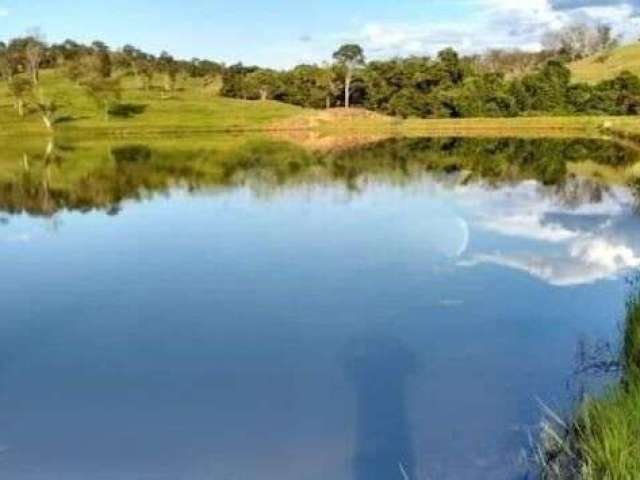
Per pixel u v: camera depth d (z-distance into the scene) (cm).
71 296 1658
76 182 4288
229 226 2584
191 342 1311
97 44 13362
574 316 1405
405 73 11088
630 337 1080
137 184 4116
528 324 1356
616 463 654
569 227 2331
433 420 959
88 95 10638
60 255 2122
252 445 912
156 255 2086
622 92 9619
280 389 1082
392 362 1179
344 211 2873
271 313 1470
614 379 1034
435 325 1366
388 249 2073
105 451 910
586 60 13488
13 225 2745
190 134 9069
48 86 11625
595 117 9312
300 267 1869
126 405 1045
